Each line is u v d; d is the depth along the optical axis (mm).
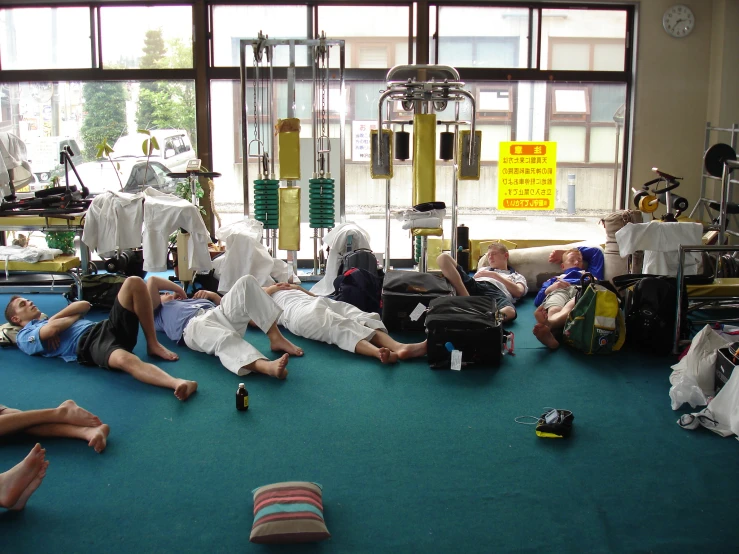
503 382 4301
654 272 5547
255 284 4703
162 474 3133
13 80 7527
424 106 6711
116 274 6129
